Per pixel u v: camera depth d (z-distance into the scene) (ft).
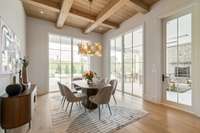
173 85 13.32
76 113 11.38
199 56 10.61
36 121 9.71
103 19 16.94
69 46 22.91
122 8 16.52
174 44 13.30
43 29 19.70
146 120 9.92
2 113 7.34
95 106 12.60
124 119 10.08
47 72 20.04
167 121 9.74
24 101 7.99
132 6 14.52
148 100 15.78
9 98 7.37
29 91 9.46
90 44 13.84
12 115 7.43
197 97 10.75
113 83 14.23
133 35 19.35
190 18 11.79
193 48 11.07
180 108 12.52
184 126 8.94
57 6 14.51
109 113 11.36
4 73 8.43
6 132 8.04
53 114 11.14
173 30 13.41
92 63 25.18
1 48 7.85
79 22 21.01
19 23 13.47
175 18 13.17
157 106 13.46
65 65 22.48
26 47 18.30
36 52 19.12
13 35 10.89
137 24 17.49
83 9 16.21
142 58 16.99
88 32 23.45
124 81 21.29
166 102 14.01
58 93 19.77
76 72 23.65
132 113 11.36
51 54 21.09
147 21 15.83
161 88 14.38
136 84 18.81
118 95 18.84
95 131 8.25
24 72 12.98
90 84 12.91
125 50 21.12
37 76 19.19
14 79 10.35
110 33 23.98
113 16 18.66
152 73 15.26
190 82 11.73
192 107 11.23
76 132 8.13
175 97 13.09
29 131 8.25
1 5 8.18
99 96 10.31
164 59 14.28
